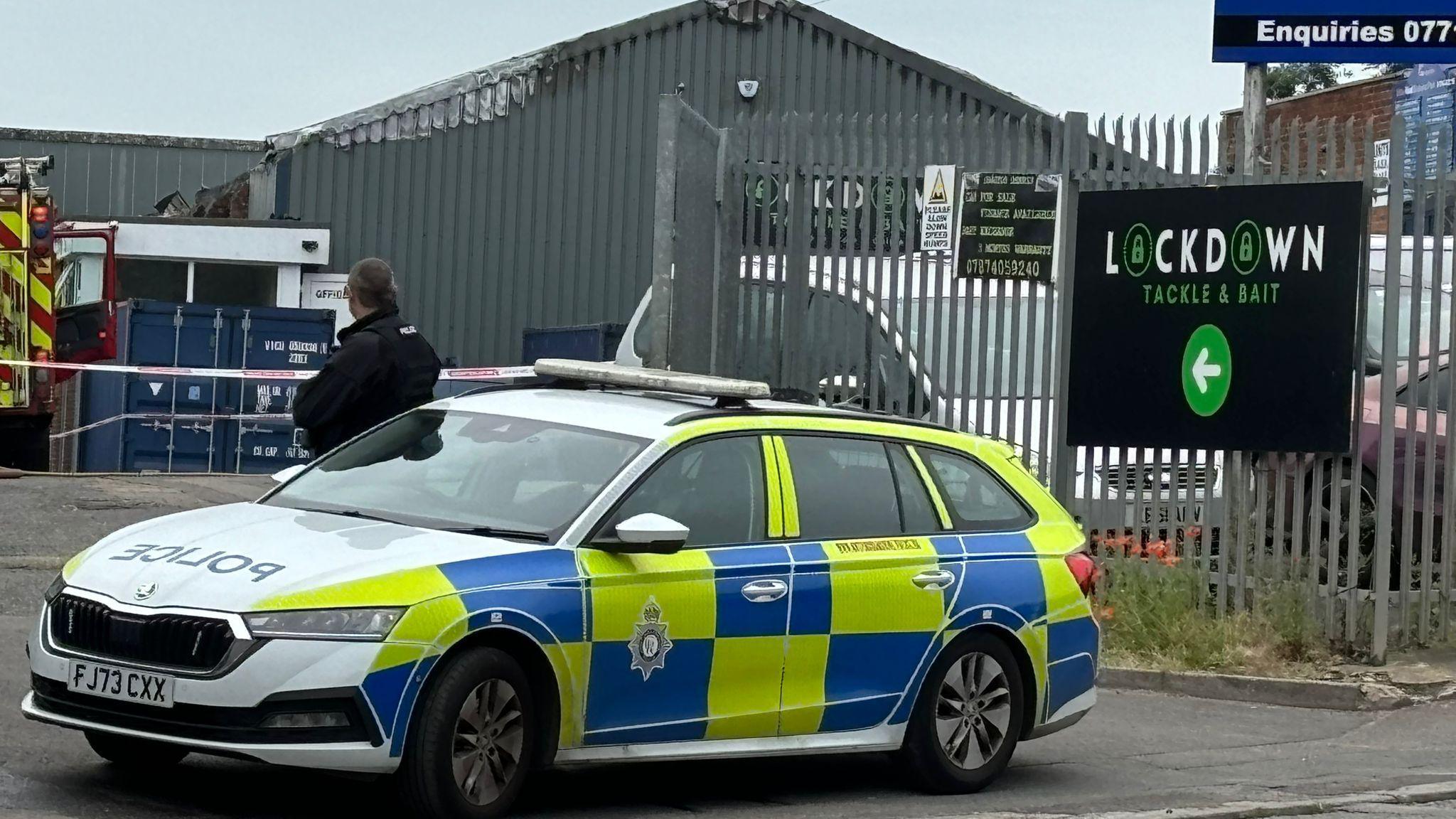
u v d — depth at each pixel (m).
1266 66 11.88
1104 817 7.21
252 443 24.14
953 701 7.86
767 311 12.37
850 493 7.68
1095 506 11.66
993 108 30.86
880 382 12.09
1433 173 11.25
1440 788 8.00
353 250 31.12
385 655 5.97
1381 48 11.72
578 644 6.50
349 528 6.70
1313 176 11.27
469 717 6.20
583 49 31.19
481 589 6.26
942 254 11.92
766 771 8.27
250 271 30.36
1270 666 10.84
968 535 8.05
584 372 7.81
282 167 31.11
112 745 6.81
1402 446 11.52
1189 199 11.34
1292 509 11.35
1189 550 11.50
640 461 6.98
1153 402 11.44
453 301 31.22
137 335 23.97
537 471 7.04
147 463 23.83
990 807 7.56
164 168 40.69
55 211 19.64
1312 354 11.02
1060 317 11.71
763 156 12.39
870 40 31.16
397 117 31.20
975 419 11.88
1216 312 11.26
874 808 7.44
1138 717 10.05
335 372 8.82
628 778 7.81
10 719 7.61
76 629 6.26
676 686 6.85
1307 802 7.65
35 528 13.89
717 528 7.13
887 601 7.55
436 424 7.60
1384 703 10.29
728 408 7.55
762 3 31.20
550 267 31.30
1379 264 12.34
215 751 5.91
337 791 6.95
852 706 7.47
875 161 12.19
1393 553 11.85
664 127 12.05
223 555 6.33
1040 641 8.15
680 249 12.19
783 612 7.17
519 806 6.97
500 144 31.20
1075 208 11.71
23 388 19.42
